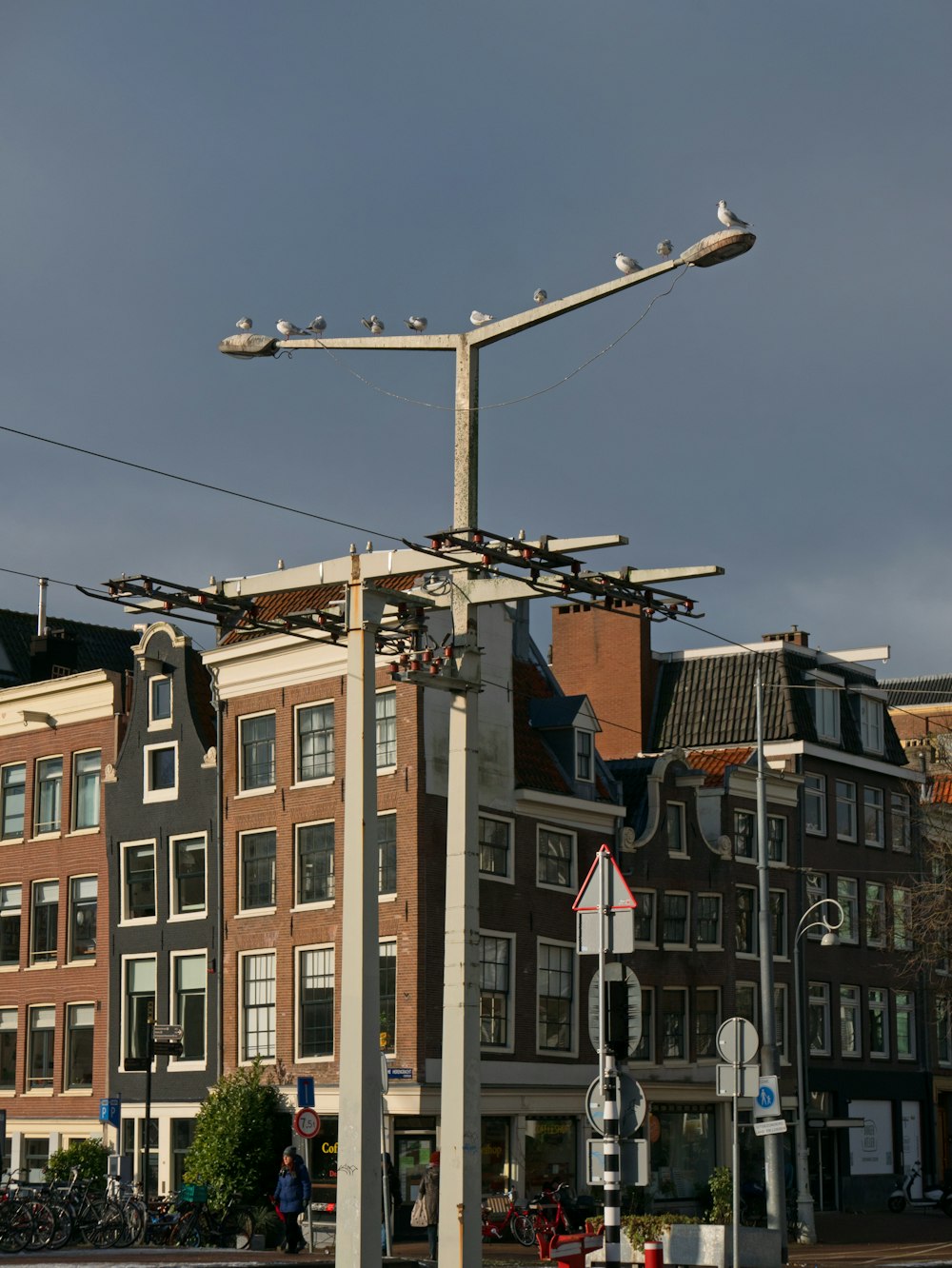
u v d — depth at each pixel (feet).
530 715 164.86
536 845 156.66
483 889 149.38
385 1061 141.28
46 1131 164.55
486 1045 147.64
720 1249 103.14
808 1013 193.47
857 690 206.59
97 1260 104.99
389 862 145.07
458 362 79.66
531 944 154.10
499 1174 147.74
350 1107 71.51
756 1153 182.91
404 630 79.25
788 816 195.00
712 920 179.01
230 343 82.58
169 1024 148.97
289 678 153.07
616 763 179.83
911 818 219.00
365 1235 70.23
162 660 163.53
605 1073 68.49
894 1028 209.15
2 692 175.42
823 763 203.82
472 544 72.74
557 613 220.23
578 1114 156.66
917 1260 130.82
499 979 150.41
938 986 207.21
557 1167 154.30
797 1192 180.45
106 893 164.04
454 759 79.05
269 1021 150.10
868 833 210.79
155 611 81.51
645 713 212.02
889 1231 166.81
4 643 205.87
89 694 169.07
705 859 178.70
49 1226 118.93
